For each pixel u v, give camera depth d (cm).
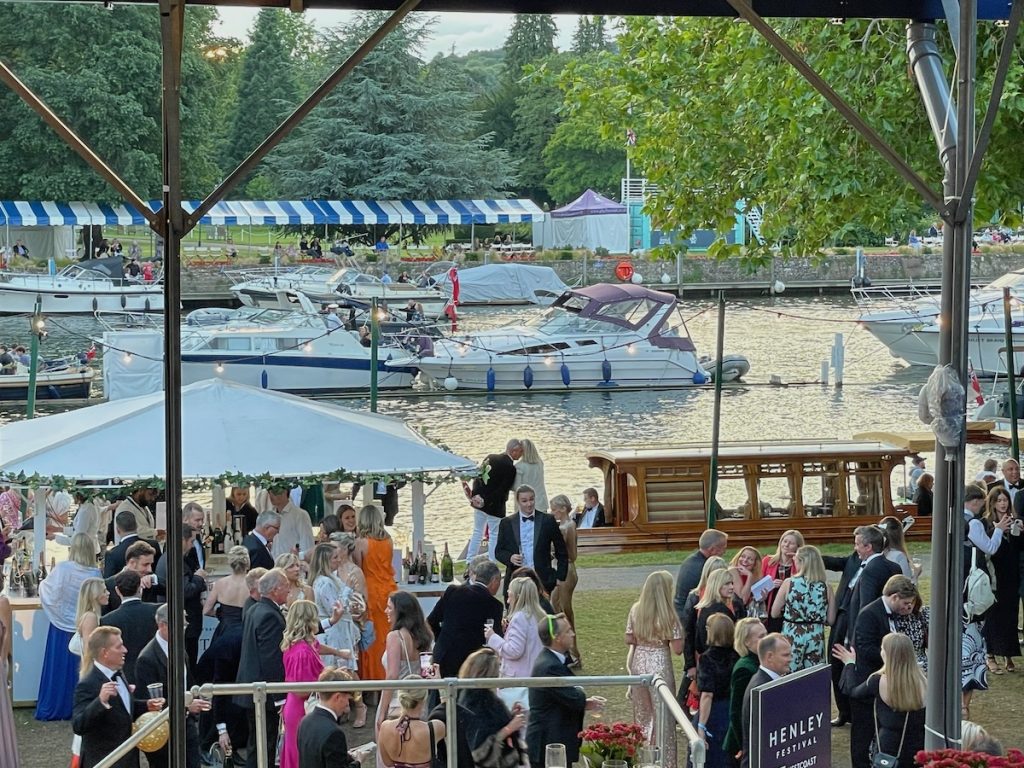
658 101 2114
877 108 1759
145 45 7250
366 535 1298
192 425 1426
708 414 3759
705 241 6956
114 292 5431
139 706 972
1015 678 1340
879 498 2153
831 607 1170
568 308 4397
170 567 640
